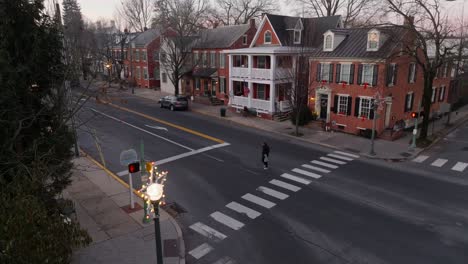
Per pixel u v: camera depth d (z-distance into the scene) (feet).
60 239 25.44
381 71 77.82
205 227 39.75
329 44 88.43
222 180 53.78
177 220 41.45
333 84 87.51
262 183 52.44
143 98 146.61
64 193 48.60
